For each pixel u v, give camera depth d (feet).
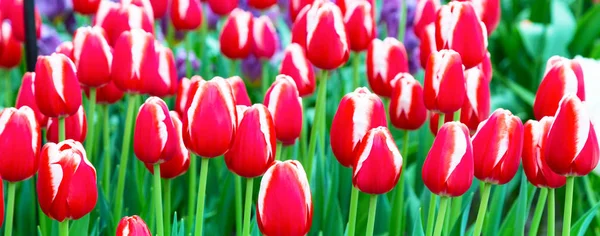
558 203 7.59
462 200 5.98
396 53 5.66
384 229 5.97
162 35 8.31
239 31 6.15
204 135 4.79
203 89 4.76
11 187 5.01
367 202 6.04
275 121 5.20
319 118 5.57
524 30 9.81
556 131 4.79
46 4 7.98
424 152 6.31
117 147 6.32
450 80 5.10
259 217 4.67
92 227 5.82
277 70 8.14
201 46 7.25
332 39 5.32
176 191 6.24
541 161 4.98
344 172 6.05
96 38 5.39
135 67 5.36
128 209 5.98
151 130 4.92
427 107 5.19
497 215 5.60
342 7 5.83
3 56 6.30
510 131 4.82
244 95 5.42
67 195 4.77
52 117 5.22
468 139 4.77
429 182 4.84
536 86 9.67
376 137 4.82
